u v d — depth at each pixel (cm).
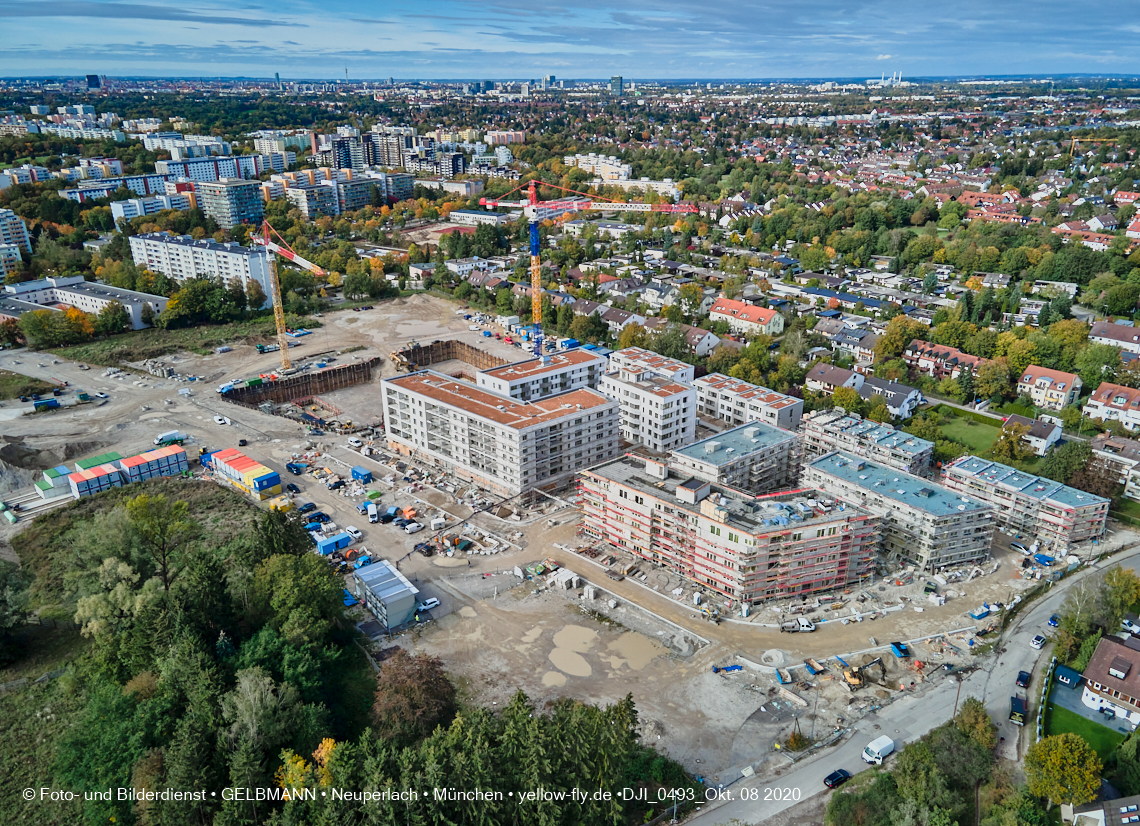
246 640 16550
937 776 13588
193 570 17238
